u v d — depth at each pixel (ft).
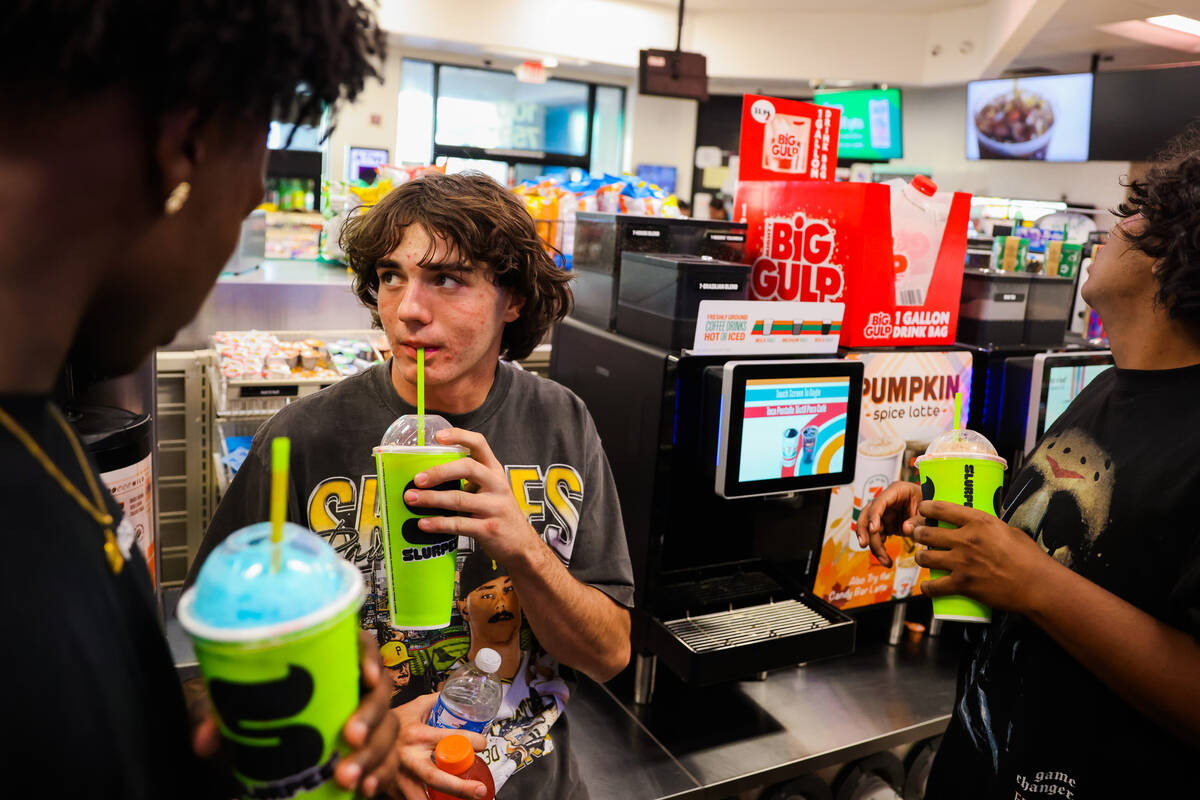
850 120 30.76
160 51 1.28
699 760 5.10
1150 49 22.62
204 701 1.91
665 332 5.47
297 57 1.43
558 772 4.04
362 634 1.98
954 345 6.49
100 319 1.54
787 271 6.35
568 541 4.00
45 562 1.31
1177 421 3.29
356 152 27.71
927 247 6.21
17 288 1.31
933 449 4.02
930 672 6.26
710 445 5.30
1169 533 3.17
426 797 2.78
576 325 6.36
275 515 1.59
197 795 1.65
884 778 5.84
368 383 3.83
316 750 1.64
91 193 1.32
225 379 6.33
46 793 1.26
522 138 32.81
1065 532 3.60
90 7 1.19
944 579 3.48
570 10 28.12
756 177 6.68
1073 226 10.04
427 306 3.49
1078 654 3.20
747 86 33.40
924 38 29.25
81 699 1.29
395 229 3.47
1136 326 3.51
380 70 1.71
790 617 5.47
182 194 1.45
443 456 2.85
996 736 3.73
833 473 5.56
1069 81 23.30
